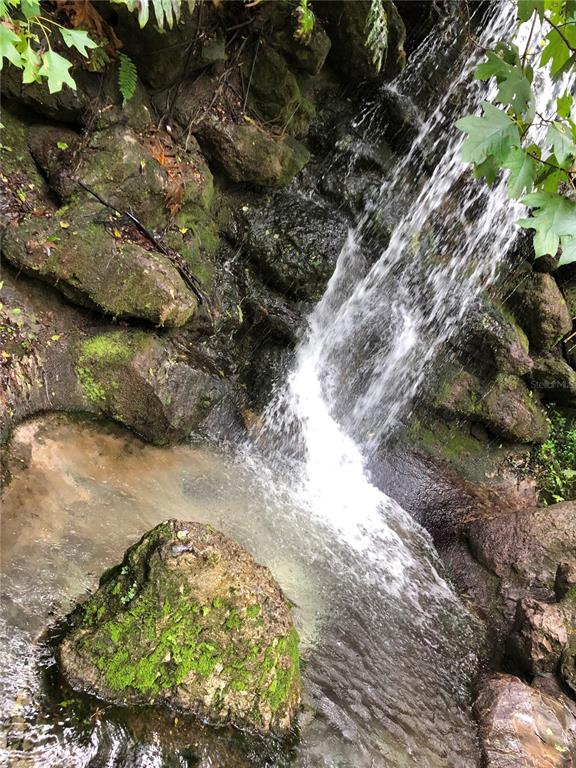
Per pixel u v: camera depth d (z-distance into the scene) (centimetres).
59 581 276
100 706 230
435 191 611
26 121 383
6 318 347
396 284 598
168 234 434
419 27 567
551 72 186
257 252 507
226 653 246
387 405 596
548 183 168
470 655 389
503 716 316
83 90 381
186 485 397
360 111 578
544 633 367
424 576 455
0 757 203
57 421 356
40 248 354
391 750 280
